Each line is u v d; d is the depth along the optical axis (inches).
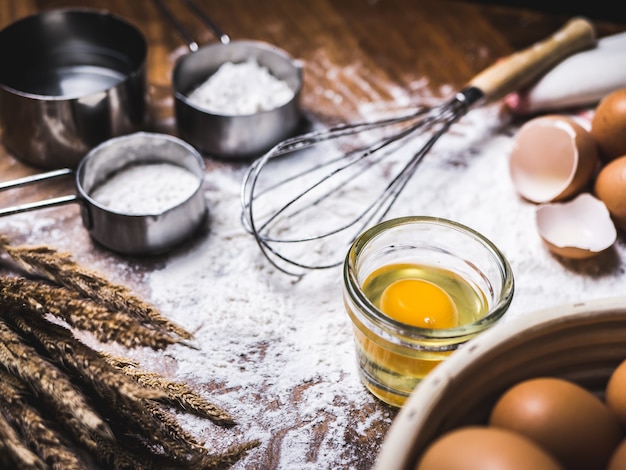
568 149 19.6
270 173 20.9
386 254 16.4
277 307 17.8
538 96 22.1
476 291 16.2
